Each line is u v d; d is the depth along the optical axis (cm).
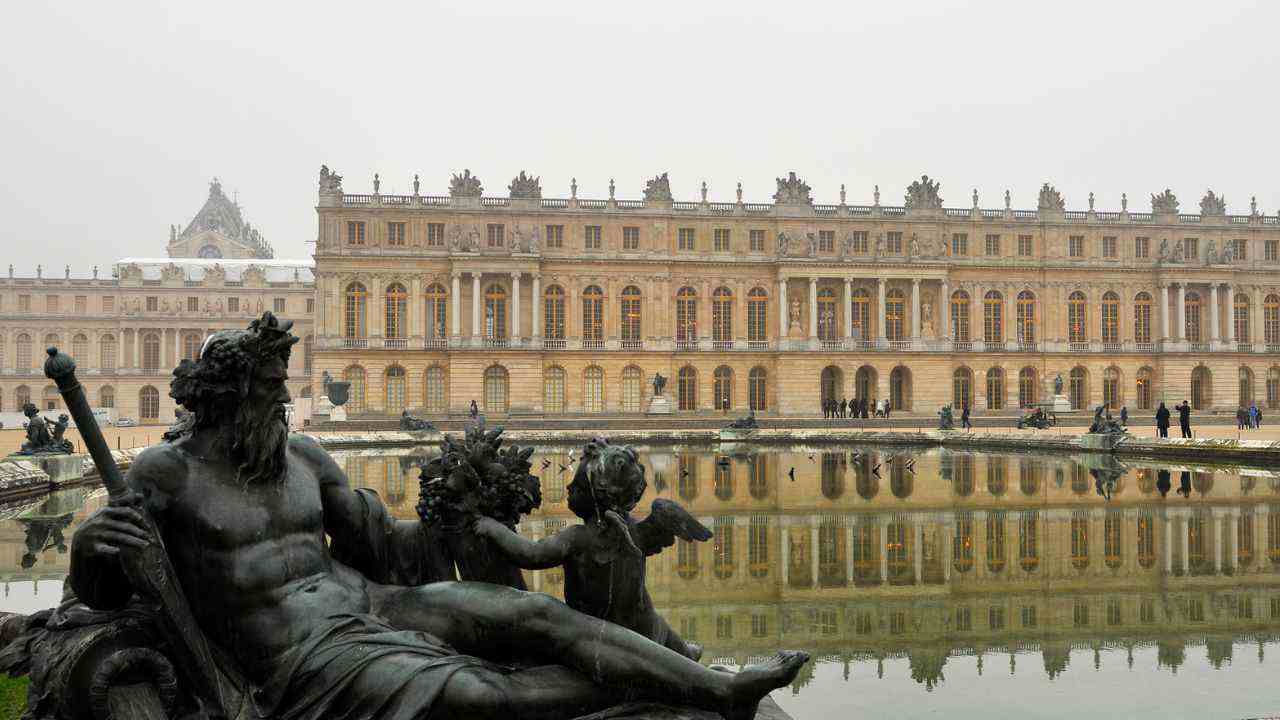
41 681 620
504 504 751
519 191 9719
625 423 9075
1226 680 1228
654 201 9938
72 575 629
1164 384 10331
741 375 10056
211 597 645
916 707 1127
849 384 10031
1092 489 3416
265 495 669
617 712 631
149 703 613
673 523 692
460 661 612
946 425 7700
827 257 10019
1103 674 1258
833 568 1955
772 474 4106
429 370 9619
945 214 10231
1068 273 10350
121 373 13238
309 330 13788
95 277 13438
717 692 632
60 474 3619
